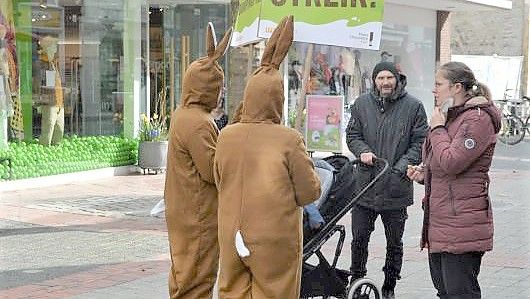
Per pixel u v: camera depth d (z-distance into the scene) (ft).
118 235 41.65
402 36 98.84
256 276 20.63
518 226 44.55
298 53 82.53
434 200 21.74
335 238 40.01
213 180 23.89
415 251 37.83
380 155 28.12
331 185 25.07
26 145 61.57
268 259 20.44
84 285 31.65
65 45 64.95
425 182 22.30
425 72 103.60
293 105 81.61
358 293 26.50
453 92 21.57
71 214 47.73
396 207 28.04
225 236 20.92
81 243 39.65
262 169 20.43
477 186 21.40
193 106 23.93
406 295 29.91
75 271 34.01
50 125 63.52
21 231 42.55
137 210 49.32
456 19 139.33
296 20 28.04
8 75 60.34
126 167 67.00
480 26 138.00
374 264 34.91
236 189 20.77
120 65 68.95
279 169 20.39
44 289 31.07
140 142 66.74
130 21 69.62
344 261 35.12
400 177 27.86
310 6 27.99
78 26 65.82
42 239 40.55
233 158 20.84
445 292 22.25
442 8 103.35
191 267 24.00
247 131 20.83
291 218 20.63
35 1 62.44
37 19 62.75
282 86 21.03
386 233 28.73
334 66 87.40
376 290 26.86
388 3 95.35
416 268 34.30
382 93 28.09
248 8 29.55
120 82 68.95
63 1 64.75
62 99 64.54
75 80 65.72
